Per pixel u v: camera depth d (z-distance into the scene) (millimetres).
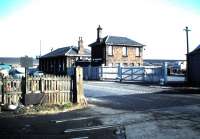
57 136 8305
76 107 13711
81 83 14914
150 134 8484
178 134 8477
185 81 30906
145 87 26453
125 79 36344
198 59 28578
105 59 44938
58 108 13172
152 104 15070
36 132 8797
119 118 11008
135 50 48344
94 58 48500
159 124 9891
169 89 24297
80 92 14875
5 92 13211
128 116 11438
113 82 34344
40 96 13828
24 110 12555
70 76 14875
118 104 15117
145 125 9727
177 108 13578
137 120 10586
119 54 46375
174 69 58438
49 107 13305
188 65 29859
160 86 27031
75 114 11984
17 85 13562
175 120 10578
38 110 12617
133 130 9000
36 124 9969
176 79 37281
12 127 9492
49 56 57438
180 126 9562
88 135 8414
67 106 13656
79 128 9305
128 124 9883
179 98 17734
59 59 54219
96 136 8281
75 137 8188
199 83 28359
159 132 8727
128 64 47344
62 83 14586
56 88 14406
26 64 30562
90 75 42969
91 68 42781
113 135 8383
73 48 53156
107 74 40000
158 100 16797
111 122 10250
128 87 26625
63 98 14625
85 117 11234
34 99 13641
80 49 52500
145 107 13969
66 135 8422
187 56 29984
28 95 13484
